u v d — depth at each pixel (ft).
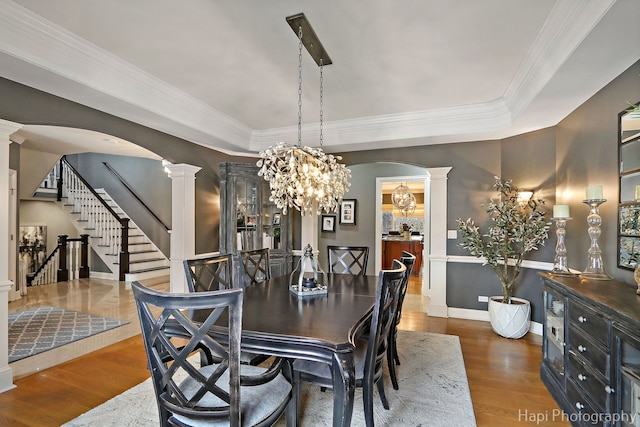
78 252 23.27
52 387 8.12
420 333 12.12
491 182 13.78
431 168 14.61
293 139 15.37
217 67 9.18
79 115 9.57
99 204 24.18
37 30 7.02
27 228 23.44
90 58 8.19
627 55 6.88
